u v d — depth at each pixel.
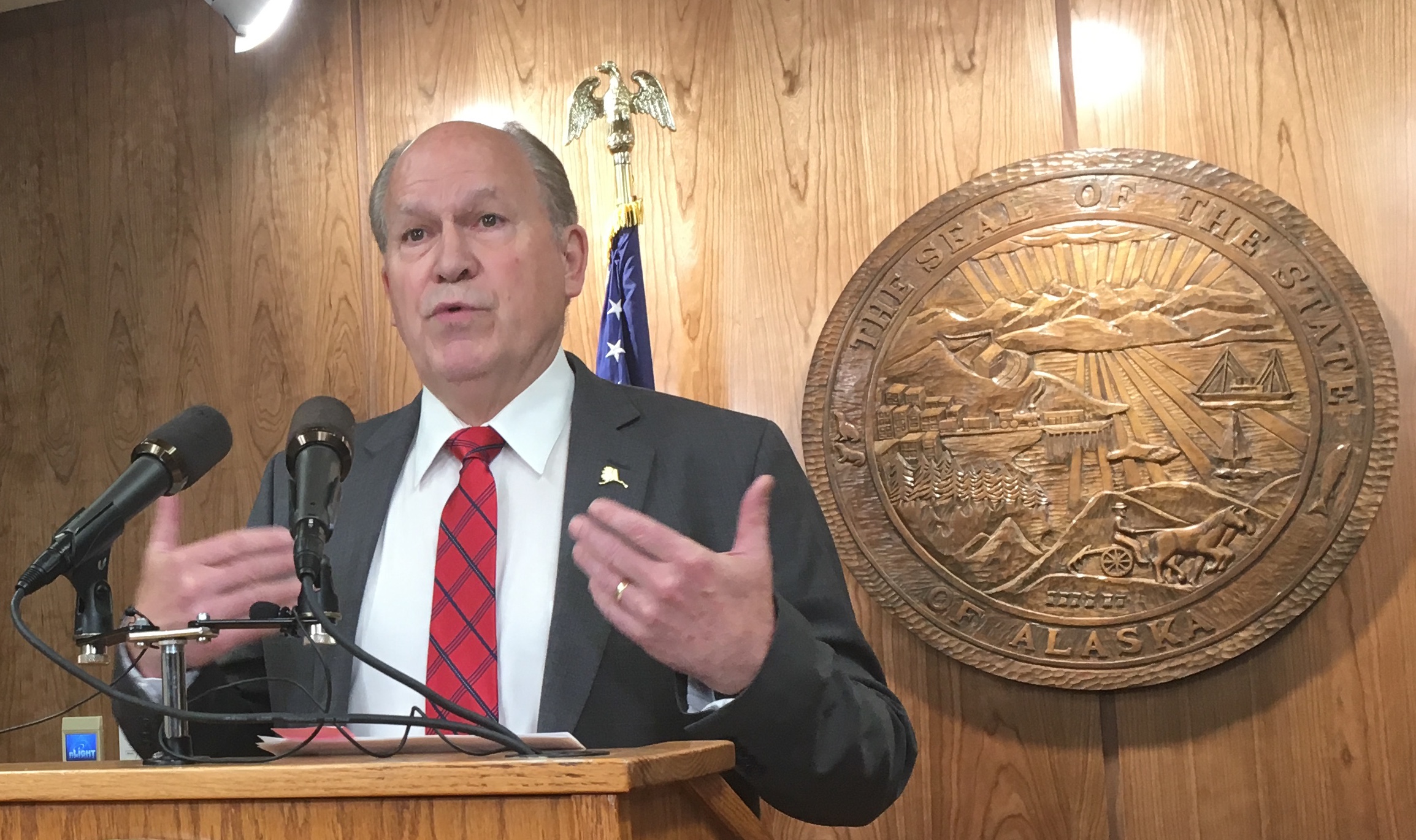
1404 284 2.44
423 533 1.60
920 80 2.77
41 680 3.05
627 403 1.67
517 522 1.57
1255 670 2.45
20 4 3.29
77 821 0.91
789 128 2.83
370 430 1.75
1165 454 2.48
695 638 1.13
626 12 2.96
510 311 1.59
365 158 3.06
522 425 1.62
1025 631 2.52
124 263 3.17
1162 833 2.46
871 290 2.68
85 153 3.22
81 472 3.13
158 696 1.22
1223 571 2.43
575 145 2.94
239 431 3.04
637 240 2.73
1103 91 2.66
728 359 2.80
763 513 1.16
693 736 1.19
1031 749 2.55
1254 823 2.42
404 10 3.08
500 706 1.46
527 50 3.00
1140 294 2.53
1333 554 2.37
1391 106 2.49
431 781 0.84
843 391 2.67
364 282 3.02
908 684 2.63
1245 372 2.46
